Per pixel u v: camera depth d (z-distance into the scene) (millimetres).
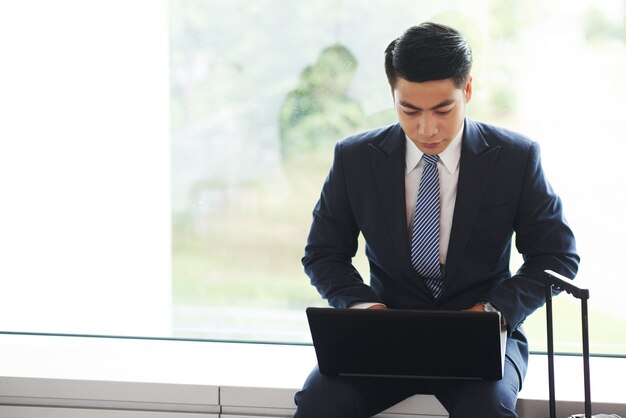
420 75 2266
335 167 2602
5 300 3230
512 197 2459
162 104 3094
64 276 3203
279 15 3012
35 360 2971
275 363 2939
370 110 3018
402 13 2959
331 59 3010
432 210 2479
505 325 2348
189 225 3137
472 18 2930
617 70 2898
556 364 2920
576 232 2977
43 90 3125
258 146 3078
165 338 3191
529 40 2918
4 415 2824
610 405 2584
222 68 3057
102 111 3113
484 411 2211
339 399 2320
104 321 3207
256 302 3150
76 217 3172
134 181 3137
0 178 3178
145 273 3174
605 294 2990
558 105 2936
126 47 3080
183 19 3047
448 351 2195
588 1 2885
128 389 2770
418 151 2504
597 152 2939
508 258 2562
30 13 3094
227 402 2729
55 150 3146
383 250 2502
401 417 2594
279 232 3107
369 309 2188
